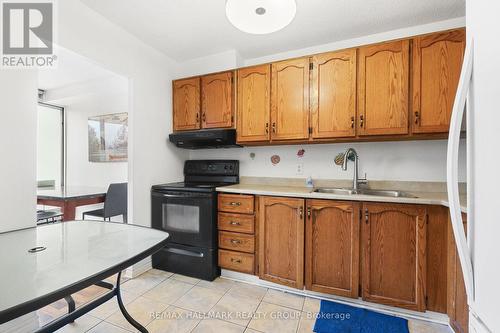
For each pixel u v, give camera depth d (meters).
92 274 0.83
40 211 2.99
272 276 2.03
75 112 3.71
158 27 2.13
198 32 2.21
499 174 0.58
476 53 0.66
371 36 2.27
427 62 1.78
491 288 0.61
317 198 1.86
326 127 2.07
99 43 1.95
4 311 0.62
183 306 1.81
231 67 2.55
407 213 1.63
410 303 1.63
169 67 2.71
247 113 2.38
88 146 3.60
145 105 2.40
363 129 1.95
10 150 1.37
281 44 2.44
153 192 2.45
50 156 3.86
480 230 0.65
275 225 2.02
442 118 1.74
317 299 1.90
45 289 0.73
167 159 2.69
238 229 2.17
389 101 1.87
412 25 2.11
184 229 2.31
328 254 1.84
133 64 2.26
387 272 1.69
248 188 2.25
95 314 1.70
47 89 3.62
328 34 2.25
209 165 2.81
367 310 1.75
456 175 0.71
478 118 0.66
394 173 2.18
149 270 2.42
